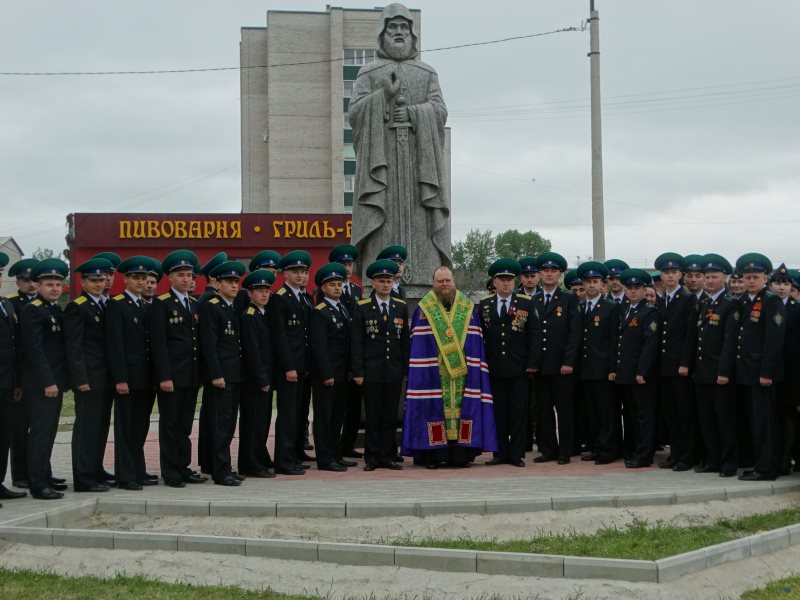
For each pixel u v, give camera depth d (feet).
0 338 30.32
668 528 26.17
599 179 66.74
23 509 27.71
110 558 23.86
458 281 176.65
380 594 21.40
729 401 33.91
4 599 20.72
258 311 35.37
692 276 38.11
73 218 95.14
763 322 32.78
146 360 32.42
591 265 38.42
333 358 36.35
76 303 31.32
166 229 95.76
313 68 170.40
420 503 26.66
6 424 30.66
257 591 21.57
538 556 22.40
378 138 42.52
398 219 42.50
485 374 36.78
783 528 25.38
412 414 36.09
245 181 171.63
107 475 34.19
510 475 34.12
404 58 43.98
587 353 37.91
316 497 28.35
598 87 67.26
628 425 39.32
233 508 27.20
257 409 35.17
